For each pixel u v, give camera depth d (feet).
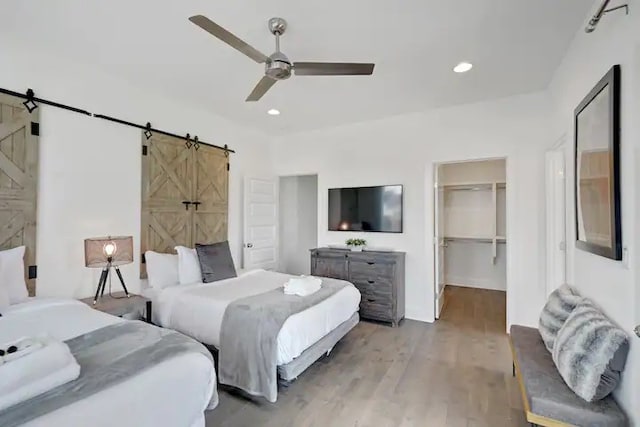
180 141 13.03
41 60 9.08
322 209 16.63
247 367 7.81
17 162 8.65
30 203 8.89
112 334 6.06
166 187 12.50
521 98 12.09
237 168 15.88
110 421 4.07
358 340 11.61
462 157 13.20
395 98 12.46
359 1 6.73
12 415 3.66
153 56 9.30
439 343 11.32
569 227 8.87
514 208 12.17
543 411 5.40
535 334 8.26
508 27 7.70
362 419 7.11
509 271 12.24
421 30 7.84
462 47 8.64
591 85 6.92
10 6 7.00
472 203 20.08
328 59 9.24
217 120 14.76
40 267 9.08
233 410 7.42
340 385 8.51
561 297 7.77
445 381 8.73
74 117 9.82
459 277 20.57
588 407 5.20
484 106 12.78
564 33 7.93
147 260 11.10
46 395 4.03
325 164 16.60
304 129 16.81
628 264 5.11
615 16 5.63
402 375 9.05
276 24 7.44
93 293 10.25
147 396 4.55
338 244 16.11
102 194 10.51
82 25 7.75
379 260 13.38
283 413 7.31
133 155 11.41
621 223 5.34
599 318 5.82
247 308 8.41
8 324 6.49
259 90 8.55
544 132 11.64
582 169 7.18
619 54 5.46
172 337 6.01
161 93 12.07
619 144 5.38
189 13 7.21
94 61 9.63
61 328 6.36
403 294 14.10
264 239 16.93
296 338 7.88
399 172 14.61
